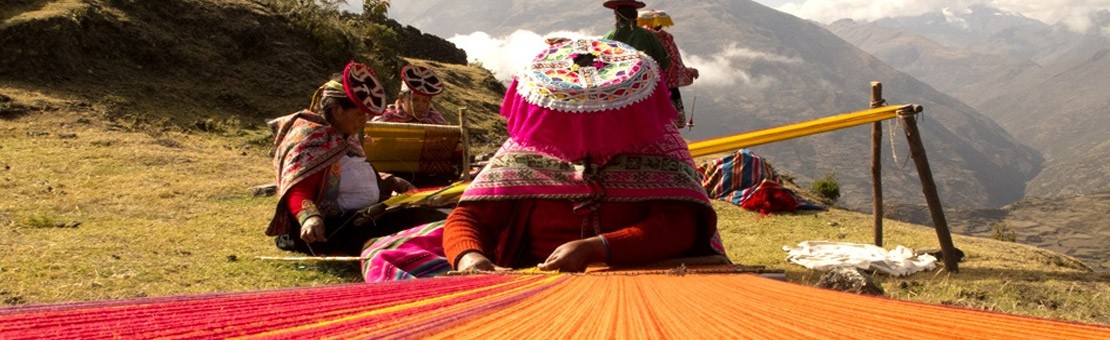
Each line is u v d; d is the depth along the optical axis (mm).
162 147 14031
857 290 5781
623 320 1024
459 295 1452
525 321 1020
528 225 3652
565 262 3100
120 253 6109
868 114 7758
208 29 22469
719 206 11438
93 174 10875
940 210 7508
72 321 953
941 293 6523
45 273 5320
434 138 9469
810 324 919
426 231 5230
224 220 8039
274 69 22578
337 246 6133
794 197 11578
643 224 3324
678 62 9844
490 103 29109
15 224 7273
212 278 5535
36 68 17766
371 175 6484
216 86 20734
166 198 9438
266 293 1388
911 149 7582
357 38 27391
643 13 9945
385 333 862
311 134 6125
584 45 3627
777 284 1704
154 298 1250
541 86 3436
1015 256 8516
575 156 3484
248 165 12805
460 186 6230
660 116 3465
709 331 896
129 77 19375
